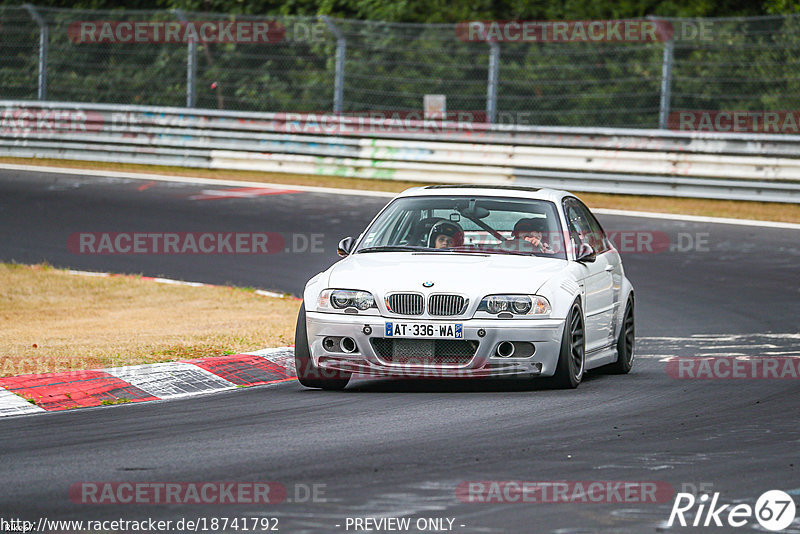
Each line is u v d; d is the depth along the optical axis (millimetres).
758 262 62344
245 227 72188
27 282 55188
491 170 88688
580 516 18938
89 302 50906
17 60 108500
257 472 21844
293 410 28688
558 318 31375
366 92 106188
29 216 75125
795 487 20922
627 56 103375
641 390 32094
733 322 46938
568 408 28922
